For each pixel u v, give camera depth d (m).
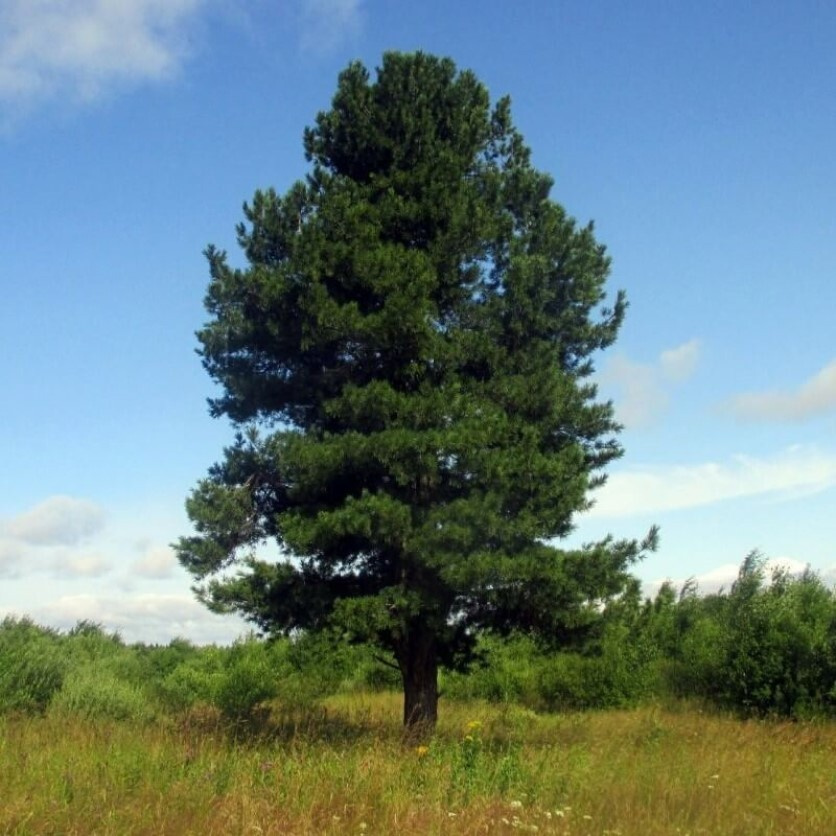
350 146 16.58
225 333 16.03
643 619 25.98
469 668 16.80
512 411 15.30
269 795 9.50
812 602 23.48
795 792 10.95
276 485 16.00
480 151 17.06
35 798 8.72
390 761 11.10
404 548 14.07
